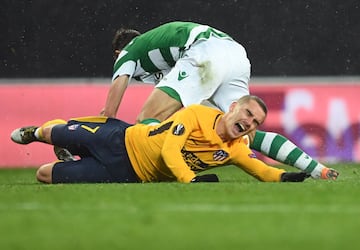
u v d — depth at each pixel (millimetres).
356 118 38000
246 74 25859
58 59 39469
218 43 25516
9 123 37906
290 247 12477
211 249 12422
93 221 14805
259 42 39469
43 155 37688
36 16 39406
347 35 39625
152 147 21828
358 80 38312
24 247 12719
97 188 20047
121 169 22234
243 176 29469
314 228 13953
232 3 39312
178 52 25516
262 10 39406
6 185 22969
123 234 13594
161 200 17375
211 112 21594
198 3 39250
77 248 12602
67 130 22859
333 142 37906
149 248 12508
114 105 25750
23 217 15367
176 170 21094
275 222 14539
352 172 29797
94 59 39469
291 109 37906
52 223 14680
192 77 25172
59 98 38312
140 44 25859
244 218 14953
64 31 39500
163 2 39125
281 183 21219
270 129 37688
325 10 39562
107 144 22312
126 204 16812
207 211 15742
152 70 26219
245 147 22219
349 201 17156
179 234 13539
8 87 38250
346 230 13758
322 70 39719
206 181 21047
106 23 39344
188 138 21516
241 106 21344
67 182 22609
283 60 39562
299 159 24750
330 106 38062
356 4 39719
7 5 39406
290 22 39531
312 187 19969
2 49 39406
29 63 39438
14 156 37656
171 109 24953
